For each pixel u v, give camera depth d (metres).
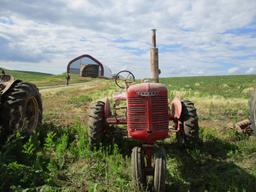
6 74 7.59
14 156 6.05
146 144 5.59
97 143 6.97
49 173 5.71
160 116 5.61
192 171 6.32
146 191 5.22
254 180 5.84
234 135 8.34
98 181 5.68
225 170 6.36
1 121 6.78
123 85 8.64
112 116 7.21
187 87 31.66
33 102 7.55
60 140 7.26
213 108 12.95
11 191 5.11
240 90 25.75
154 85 5.71
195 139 7.07
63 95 20.66
